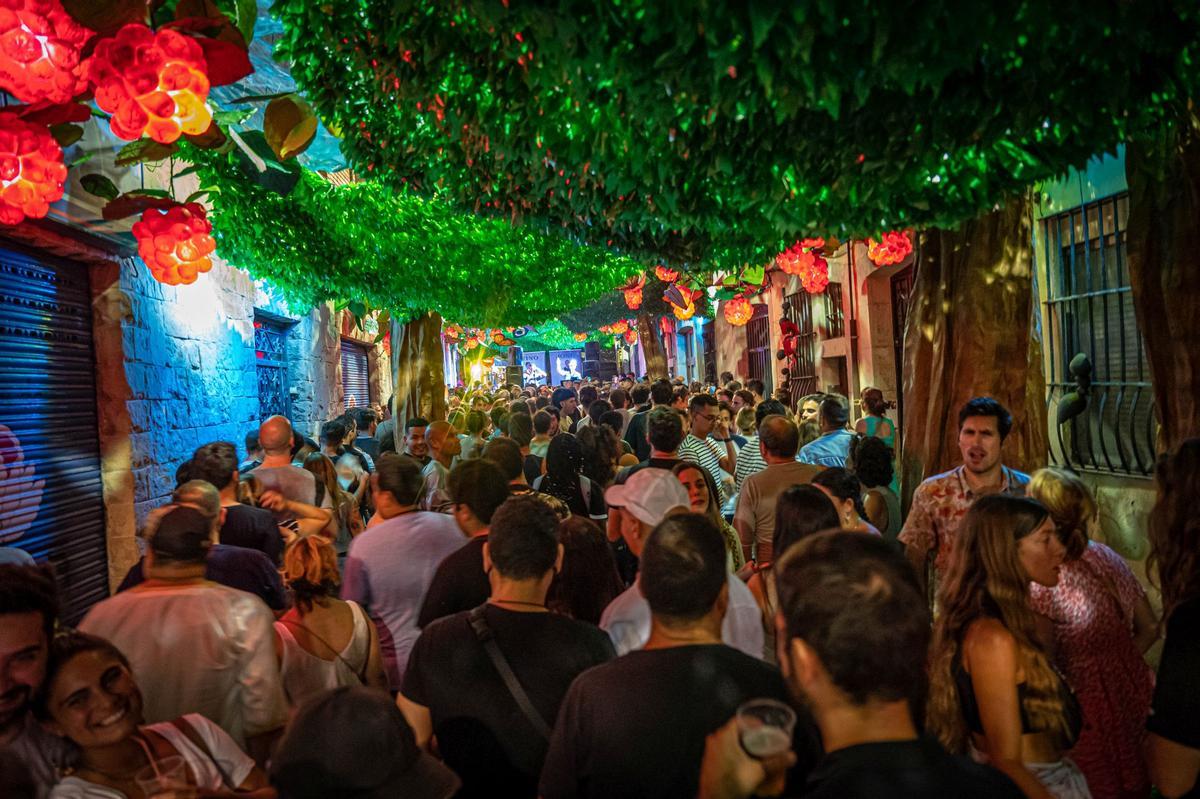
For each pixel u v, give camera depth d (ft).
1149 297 13.88
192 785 6.70
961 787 4.51
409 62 10.59
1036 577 8.31
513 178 13.01
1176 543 8.66
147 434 22.03
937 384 17.17
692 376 102.47
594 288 30.71
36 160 9.70
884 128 9.00
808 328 50.96
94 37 9.71
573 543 11.02
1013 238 16.47
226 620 9.20
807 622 4.78
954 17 6.75
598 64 7.86
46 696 6.61
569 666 8.13
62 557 18.85
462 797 7.96
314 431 42.73
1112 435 19.51
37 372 18.15
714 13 6.77
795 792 6.24
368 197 24.22
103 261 20.35
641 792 6.42
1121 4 7.00
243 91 20.31
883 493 16.31
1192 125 12.23
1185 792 7.07
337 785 5.13
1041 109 8.50
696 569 6.83
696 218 11.76
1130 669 9.71
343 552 20.66
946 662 8.00
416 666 8.27
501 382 126.72
